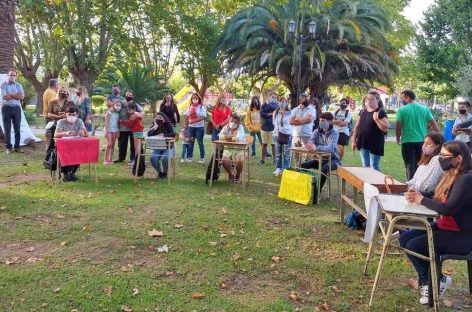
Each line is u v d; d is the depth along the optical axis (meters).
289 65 24.58
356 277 4.88
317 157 8.21
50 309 3.96
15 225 6.05
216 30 29.20
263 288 4.56
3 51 12.72
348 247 5.77
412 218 4.13
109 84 27.62
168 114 11.17
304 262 5.22
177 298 4.25
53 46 27.47
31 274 4.60
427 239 4.21
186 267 4.95
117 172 9.94
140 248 5.43
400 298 4.44
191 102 11.86
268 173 10.77
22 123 12.66
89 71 26.05
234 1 12.26
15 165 10.19
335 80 26.08
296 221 6.80
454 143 4.14
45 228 5.97
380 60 25.03
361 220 6.46
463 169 4.10
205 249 5.46
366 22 24.19
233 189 8.77
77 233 5.83
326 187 9.39
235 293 4.43
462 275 5.12
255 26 24.31
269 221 6.73
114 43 26.03
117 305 4.07
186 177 9.78
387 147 18.94
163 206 7.17
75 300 4.12
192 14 30.03
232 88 39.00
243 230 6.22
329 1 10.41
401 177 11.07
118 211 6.81
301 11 22.56
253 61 25.27
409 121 8.07
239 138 9.23
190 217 6.64
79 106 11.42
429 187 4.96
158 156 9.27
